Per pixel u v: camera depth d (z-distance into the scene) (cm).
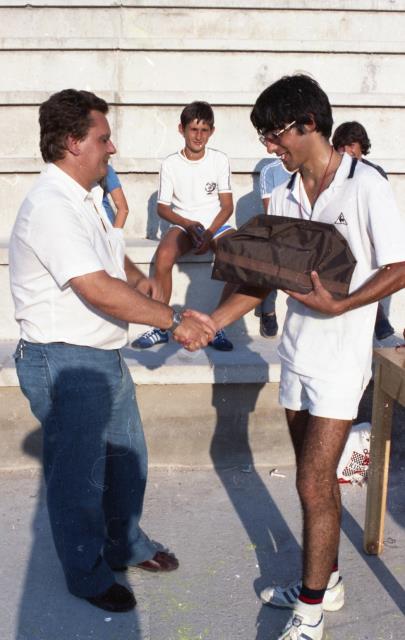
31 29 623
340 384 268
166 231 500
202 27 632
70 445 283
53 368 279
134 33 629
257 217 273
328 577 273
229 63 589
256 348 439
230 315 295
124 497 314
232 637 287
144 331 457
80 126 268
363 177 256
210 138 546
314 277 253
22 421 402
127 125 543
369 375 279
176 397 407
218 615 300
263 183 473
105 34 626
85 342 279
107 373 288
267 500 387
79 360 279
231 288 439
